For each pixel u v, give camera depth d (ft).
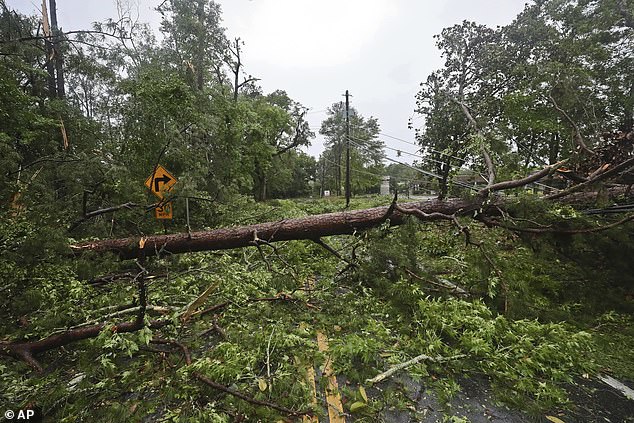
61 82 25.50
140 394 5.49
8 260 8.60
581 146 12.19
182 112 22.61
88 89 29.48
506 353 6.46
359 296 10.49
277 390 5.33
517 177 13.30
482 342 6.54
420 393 5.75
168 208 13.62
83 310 7.91
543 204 10.32
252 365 5.94
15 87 19.17
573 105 17.19
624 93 21.91
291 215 21.81
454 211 11.76
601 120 19.19
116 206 13.04
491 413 5.27
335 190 113.50
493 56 27.94
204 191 20.16
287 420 4.87
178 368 6.12
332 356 6.64
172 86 22.02
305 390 5.41
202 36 30.66
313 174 129.08
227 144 29.27
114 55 24.62
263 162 49.85
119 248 11.73
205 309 8.74
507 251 13.28
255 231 11.98
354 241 12.17
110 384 5.60
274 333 7.30
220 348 6.53
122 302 8.74
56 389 5.21
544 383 5.71
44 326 6.98
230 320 8.49
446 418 5.08
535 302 9.25
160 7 29.43
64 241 9.69
